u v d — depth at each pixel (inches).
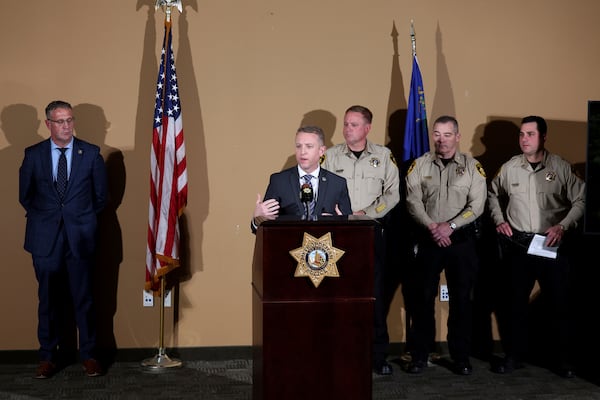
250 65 200.5
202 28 198.8
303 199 137.9
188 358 201.2
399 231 203.8
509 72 208.4
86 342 187.9
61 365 194.9
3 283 194.9
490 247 207.0
